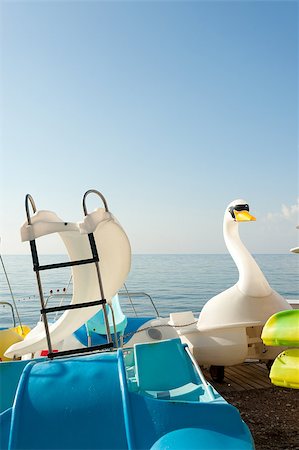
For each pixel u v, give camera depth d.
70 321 4.33
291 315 4.67
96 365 3.13
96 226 3.79
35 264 3.62
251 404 5.60
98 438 2.69
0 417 2.81
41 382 2.99
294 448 4.23
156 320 6.79
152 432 2.70
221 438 2.63
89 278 4.18
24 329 7.14
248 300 6.23
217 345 6.08
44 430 2.71
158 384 3.50
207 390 3.21
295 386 4.49
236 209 6.78
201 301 29.47
